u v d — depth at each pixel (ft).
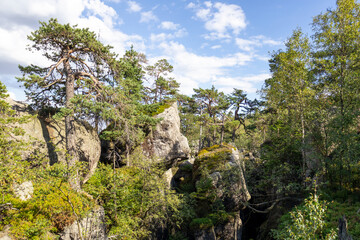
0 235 32.60
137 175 64.18
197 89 142.10
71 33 52.08
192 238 76.48
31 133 52.60
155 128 75.51
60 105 65.67
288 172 69.87
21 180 35.40
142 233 56.18
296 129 68.13
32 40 52.16
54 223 38.68
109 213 53.62
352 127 54.95
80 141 62.28
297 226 29.48
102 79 66.44
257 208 97.09
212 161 91.81
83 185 57.16
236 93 146.30
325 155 61.52
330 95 61.36
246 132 152.66
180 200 71.36
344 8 57.82
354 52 56.03
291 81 67.41
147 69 118.11
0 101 36.17
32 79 49.96
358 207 46.39
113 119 60.03
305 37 64.64
